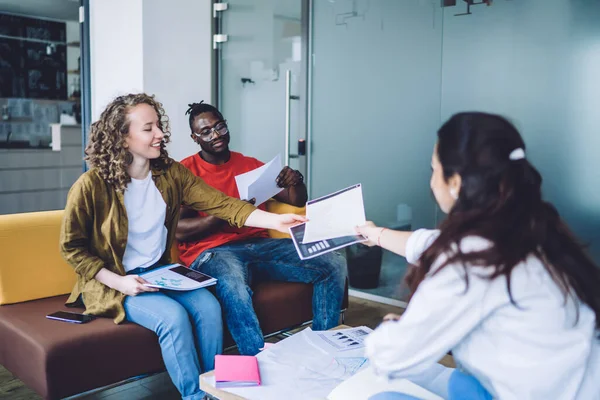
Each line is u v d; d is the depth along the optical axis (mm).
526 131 2826
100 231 1995
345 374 1465
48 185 5062
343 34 3418
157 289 1956
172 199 2176
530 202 994
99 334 1807
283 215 2133
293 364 1521
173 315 1841
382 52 3273
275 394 1365
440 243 1021
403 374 1079
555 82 2709
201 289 2037
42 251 2207
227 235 2486
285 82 3695
